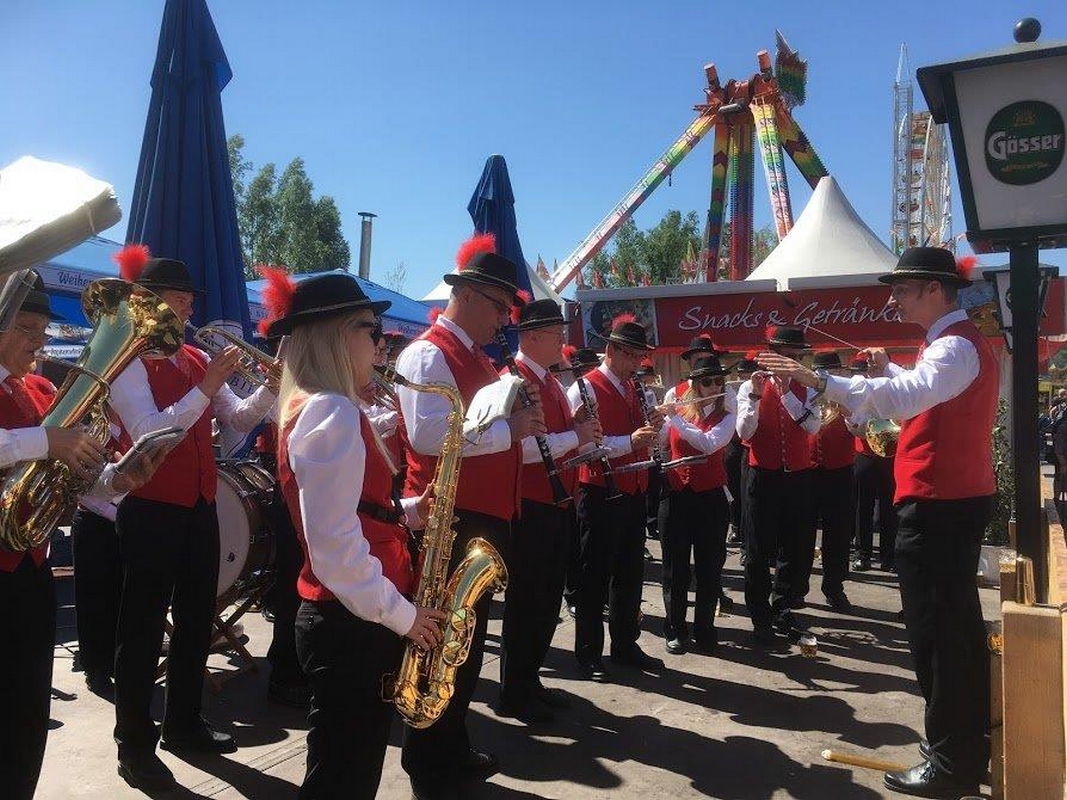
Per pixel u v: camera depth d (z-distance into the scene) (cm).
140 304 221
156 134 442
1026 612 233
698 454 494
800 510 533
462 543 313
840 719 400
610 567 450
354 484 193
